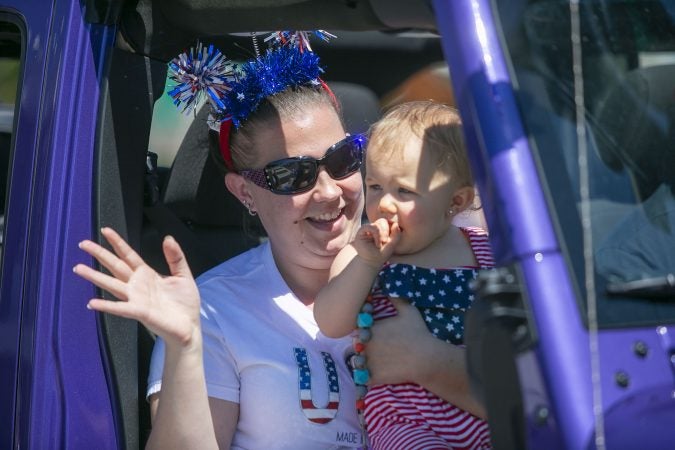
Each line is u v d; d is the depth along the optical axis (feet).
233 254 23.77
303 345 19.25
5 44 18.81
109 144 18.03
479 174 13.30
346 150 19.80
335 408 18.85
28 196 17.62
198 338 16.19
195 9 18.16
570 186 13.20
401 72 27.50
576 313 12.35
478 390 12.87
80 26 17.87
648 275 13.35
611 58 14.67
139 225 19.01
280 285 19.81
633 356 12.42
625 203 13.78
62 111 17.58
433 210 17.89
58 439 17.11
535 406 12.19
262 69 19.70
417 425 17.56
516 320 12.41
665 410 12.14
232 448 18.93
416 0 15.23
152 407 18.15
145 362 19.38
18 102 18.03
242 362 18.95
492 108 13.28
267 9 17.47
